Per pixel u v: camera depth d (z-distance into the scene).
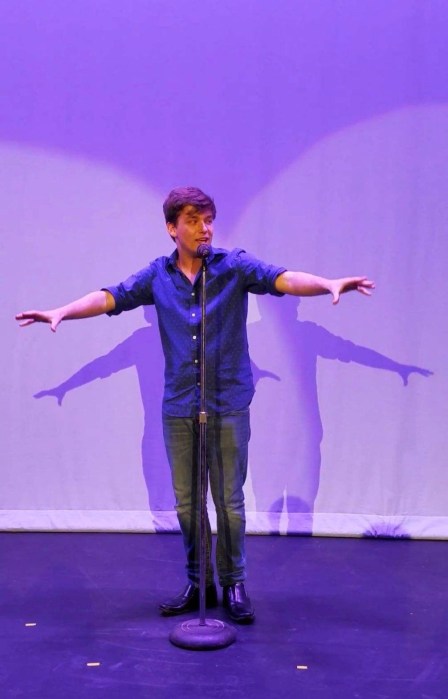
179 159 3.76
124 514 3.84
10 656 2.39
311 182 3.73
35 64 3.78
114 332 3.81
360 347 3.75
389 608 2.81
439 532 3.73
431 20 3.67
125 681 2.22
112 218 3.79
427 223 3.71
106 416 3.84
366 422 3.77
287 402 3.79
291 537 3.78
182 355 2.72
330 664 2.34
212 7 3.73
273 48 3.72
